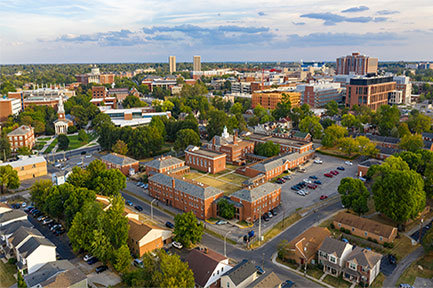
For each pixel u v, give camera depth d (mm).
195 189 139500
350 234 120688
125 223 108312
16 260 107000
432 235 103500
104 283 96750
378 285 94500
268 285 86812
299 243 106125
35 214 138625
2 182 154375
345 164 197875
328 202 147125
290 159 188750
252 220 131250
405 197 118500
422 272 99500
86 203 117562
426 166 151375
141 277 86562
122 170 181875
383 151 198000
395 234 115688
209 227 129125
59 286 86312
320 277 98938
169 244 117375
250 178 171125
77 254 111875
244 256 109375
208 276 91188
